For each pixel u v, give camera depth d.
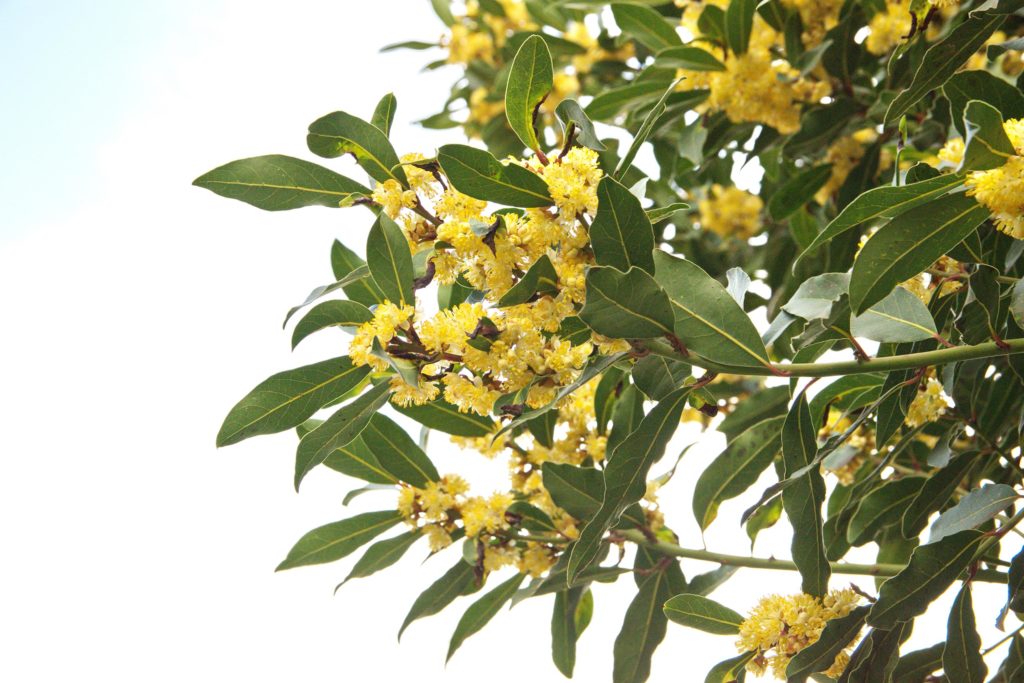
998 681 1.46
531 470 1.54
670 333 1.33
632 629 1.53
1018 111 1.41
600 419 1.54
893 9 1.66
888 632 1.41
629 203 1.32
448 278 1.35
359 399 1.36
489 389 1.36
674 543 1.55
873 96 1.70
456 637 1.53
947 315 1.46
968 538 1.40
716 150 1.78
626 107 1.78
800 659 1.42
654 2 1.80
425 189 1.36
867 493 1.54
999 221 1.32
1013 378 1.49
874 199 1.34
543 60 1.34
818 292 1.41
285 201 1.38
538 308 1.34
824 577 1.45
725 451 1.52
